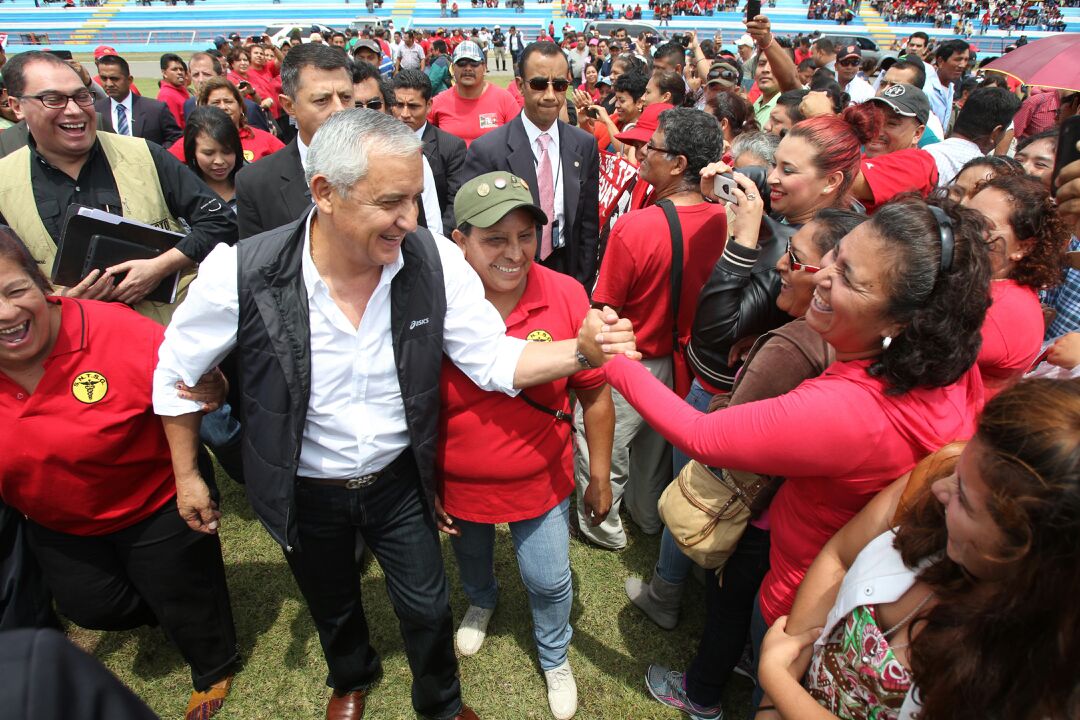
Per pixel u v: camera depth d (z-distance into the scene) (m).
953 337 1.21
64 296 2.27
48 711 0.67
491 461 2.00
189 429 1.85
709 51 7.84
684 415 1.52
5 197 2.50
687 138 2.44
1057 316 2.62
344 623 2.16
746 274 2.03
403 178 1.42
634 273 2.55
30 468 1.85
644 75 5.38
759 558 1.89
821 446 1.30
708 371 2.24
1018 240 1.84
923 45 10.59
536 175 3.76
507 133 3.77
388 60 11.98
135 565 2.10
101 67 5.40
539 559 2.16
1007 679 0.92
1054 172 1.94
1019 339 1.82
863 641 1.17
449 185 4.30
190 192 2.74
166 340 1.71
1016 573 0.89
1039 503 0.83
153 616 2.39
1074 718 0.90
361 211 1.44
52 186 2.53
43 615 2.13
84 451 1.86
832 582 1.35
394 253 1.55
